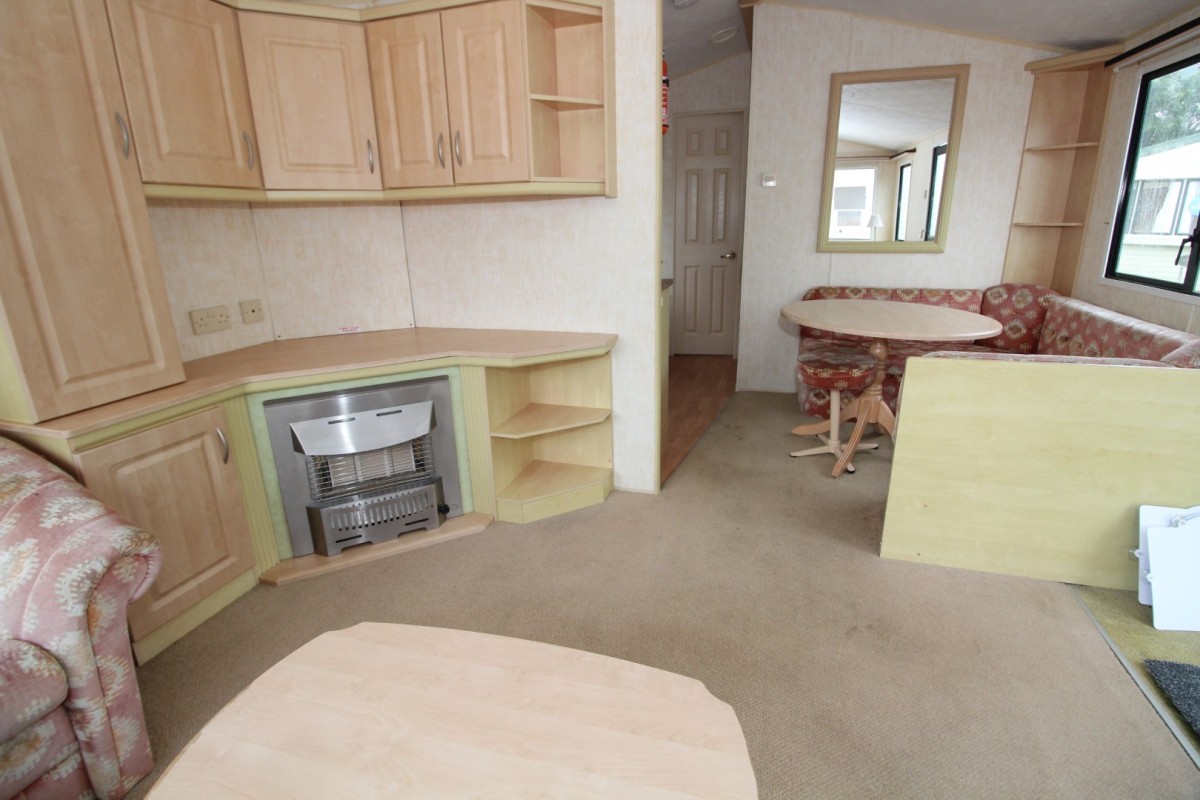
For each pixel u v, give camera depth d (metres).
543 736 0.96
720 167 5.29
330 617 2.01
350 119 2.33
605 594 2.12
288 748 0.95
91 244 1.65
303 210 2.62
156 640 1.83
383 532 2.42
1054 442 2.01
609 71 2.37
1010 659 1.76
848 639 1.87
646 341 2.69
